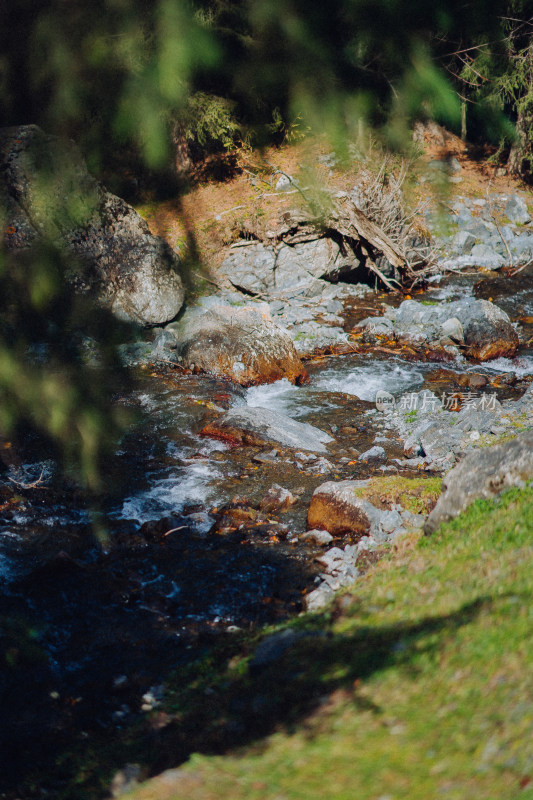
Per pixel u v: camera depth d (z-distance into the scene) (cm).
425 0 130
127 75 137
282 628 517
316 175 145
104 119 140
